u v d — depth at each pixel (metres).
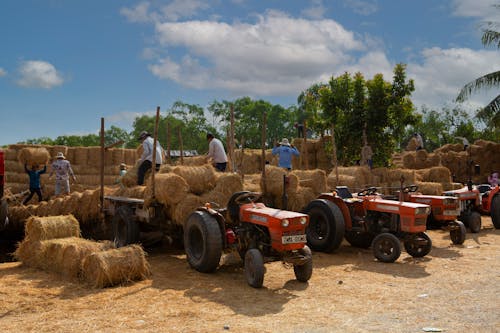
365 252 8.83
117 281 6.32
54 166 13.93
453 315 4.90
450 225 9.32
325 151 18.53
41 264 7.38
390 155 18.41
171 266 7.51
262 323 4.67
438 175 14.73
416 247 8.21
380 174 13.62
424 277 6.68
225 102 64.00
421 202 9.48
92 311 5.16
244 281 6.52
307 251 6.34
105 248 6.97
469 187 11.06
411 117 17.53
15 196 13.52
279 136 61.38
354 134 17.61
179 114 63.03
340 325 4.60
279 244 6.09
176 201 7.70
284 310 5.13
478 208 11.39
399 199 8.74
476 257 8.09
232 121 9.83
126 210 8.61
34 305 5.41
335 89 18.22
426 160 19.62
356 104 17.84
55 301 5.59
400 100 17.34
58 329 4.57
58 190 13.85
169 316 4.94
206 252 6.74
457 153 19.84
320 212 8.66
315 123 18.58
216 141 11.35
